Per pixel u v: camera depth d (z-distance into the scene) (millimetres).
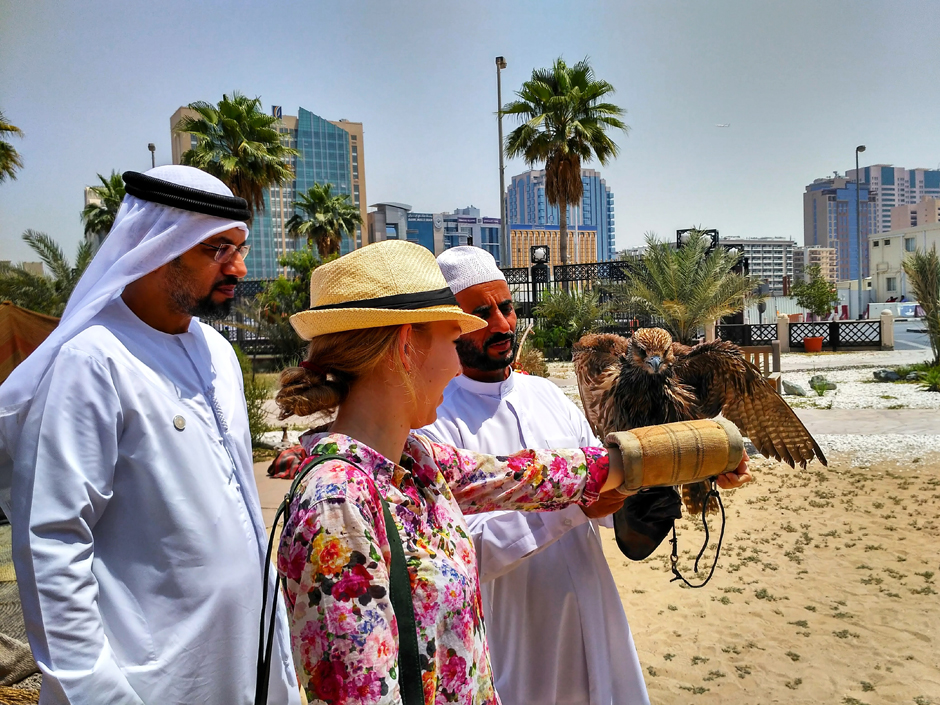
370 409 1239
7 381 1702
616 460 1542
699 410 2283
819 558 5535
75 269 16375
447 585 1147
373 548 1056
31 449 1599
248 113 23188
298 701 2010
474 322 1278
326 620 1005
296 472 1267
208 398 1948
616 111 27500
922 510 6621
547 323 24859
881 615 4492
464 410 2178
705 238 20203
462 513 1423
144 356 1826
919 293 18000
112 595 1665
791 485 7703
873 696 3598
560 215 28234
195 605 1717
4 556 4383
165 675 1667
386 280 1208
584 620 2057
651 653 4148
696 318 19625
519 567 2102
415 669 1068
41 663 1497
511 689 2104
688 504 2092
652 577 5305
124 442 1718
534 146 27344
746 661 4008
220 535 1784
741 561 5516
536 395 2330
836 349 24516
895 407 12695
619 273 26828
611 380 2287
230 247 1972
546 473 1480
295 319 1233
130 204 1924
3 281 15523
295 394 1184
